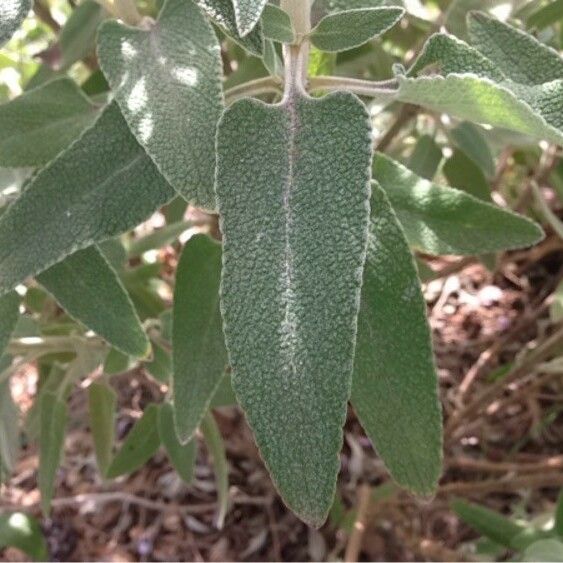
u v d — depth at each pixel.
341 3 0.14
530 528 0.22
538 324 0.35
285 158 0.11
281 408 0.10
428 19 0.22
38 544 0.24
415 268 0.13
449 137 0.23
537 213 0.33
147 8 0.22
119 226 0.13
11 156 0.16
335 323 0.10
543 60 0.14
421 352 0.13
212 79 0.12
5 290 0.13
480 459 0.32
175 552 0.31
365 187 0.10
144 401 0.34
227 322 0.10
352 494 0.31
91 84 0.21
